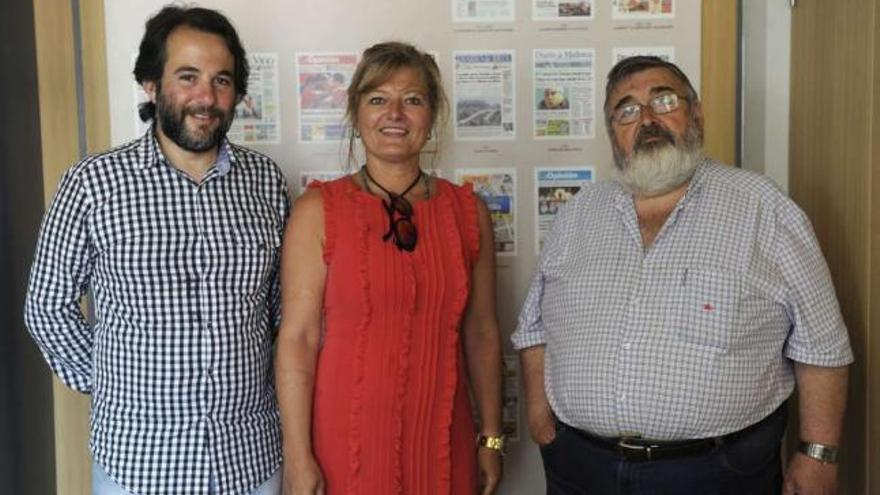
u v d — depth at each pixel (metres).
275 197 1.75
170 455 1.59
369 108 1.70
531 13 2.19
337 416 1.66
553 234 1.87
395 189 1.75
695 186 1.68
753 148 2.20
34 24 2.16
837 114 1.88
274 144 2.21
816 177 2.00
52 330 1.65
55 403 2.22
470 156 2.22
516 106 2.21
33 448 2.12
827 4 1.93
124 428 1.60
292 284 1.68
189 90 1.56
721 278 1.59
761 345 1.61
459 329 1.76
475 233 1.77
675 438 1.61
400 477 1.65
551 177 2.22
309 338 1.69
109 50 2.18
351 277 1.64
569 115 2.21
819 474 1.61
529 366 1.90
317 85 2.20
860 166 1.77
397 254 1.66
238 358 1.63
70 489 2.24
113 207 1.57
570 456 1.75
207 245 1.61
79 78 2.18
